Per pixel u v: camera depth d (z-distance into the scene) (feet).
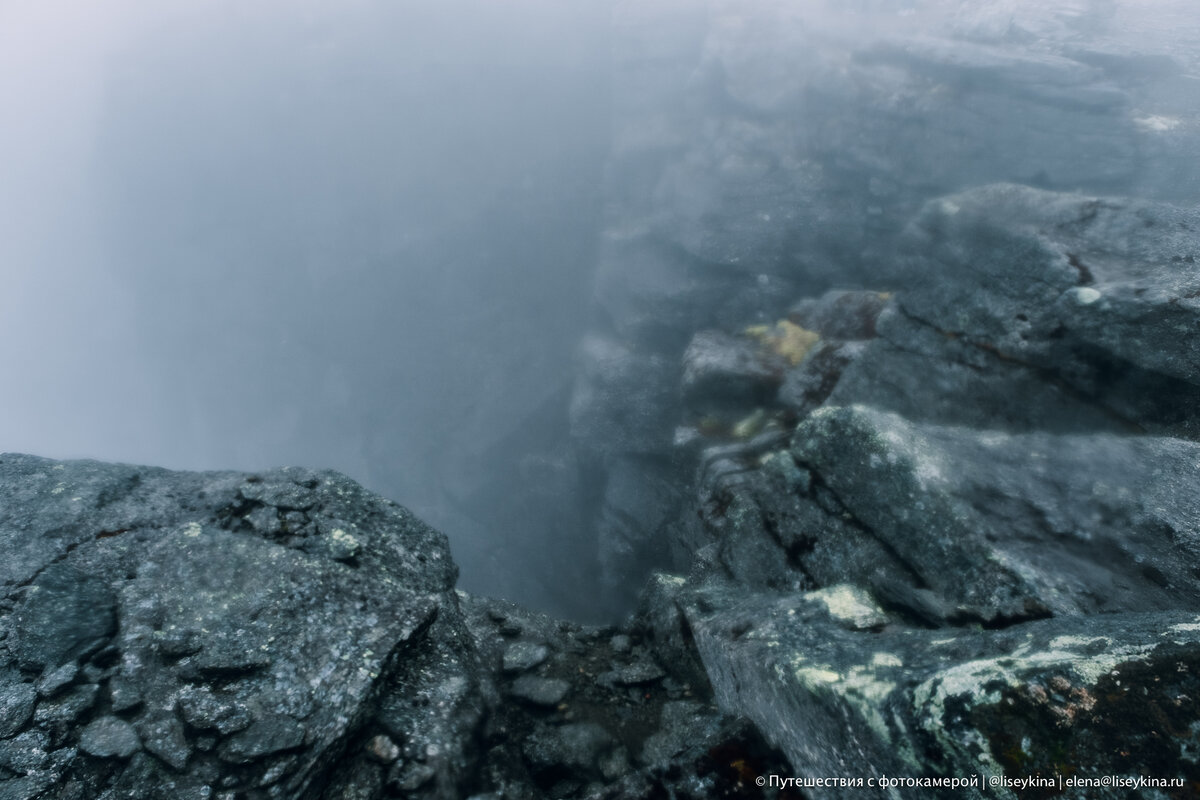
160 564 8.91
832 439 10.66
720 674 9.25
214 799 6.73
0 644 7.65
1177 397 9.30
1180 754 4.19
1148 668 4.71
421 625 9.07
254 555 9.18
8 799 6.48
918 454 9.61
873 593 8.95
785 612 8.71
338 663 8.16
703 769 7.48
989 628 7.47
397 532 10.94
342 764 7.59
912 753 5.10
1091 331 10.09
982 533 8.32
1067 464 9.12
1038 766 4.43
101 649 7.79
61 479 9.87
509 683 10.98
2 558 8.52
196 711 7.37
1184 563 7.53
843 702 5.92
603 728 10.27
